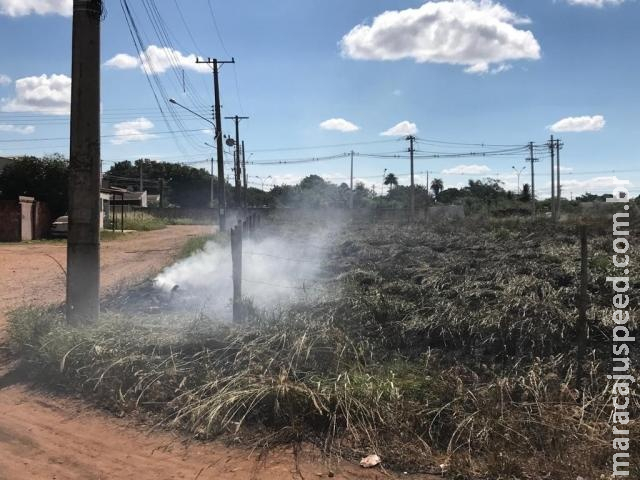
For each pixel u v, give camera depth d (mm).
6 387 5801
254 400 4781
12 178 34156
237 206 42938
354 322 6500
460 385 4762
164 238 32469
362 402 4676
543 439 4070
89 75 7195
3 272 15547
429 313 6562
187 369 5504
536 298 6328
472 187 91125
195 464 4145
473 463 3938
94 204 7230
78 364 5816
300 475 3943
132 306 8391
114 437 4629
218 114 36188
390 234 16969
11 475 4012
